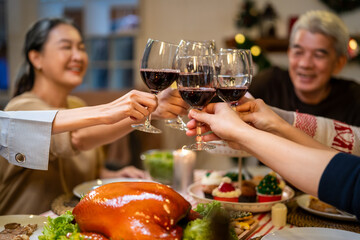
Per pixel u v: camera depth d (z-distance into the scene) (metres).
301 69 2.12
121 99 1.17
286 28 4.26
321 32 2.04
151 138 3.48
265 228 1.19
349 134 1.36
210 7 4.56
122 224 0.82
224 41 4.53
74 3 4.96
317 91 2.23
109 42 4.89
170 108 1.36
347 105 2.27
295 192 1.61
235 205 1.30
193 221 0.87
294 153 0.82
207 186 1.52
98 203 0.86
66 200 1.45
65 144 1.55
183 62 1.04
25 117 1.24
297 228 1.05
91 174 2.02
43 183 1.75
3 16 5.20
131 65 4.84
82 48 1.98
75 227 0.93
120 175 2.05
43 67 1.88
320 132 1.36
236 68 1.08
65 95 2.01
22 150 1.24
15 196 1.72
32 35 1.87
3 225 1.12
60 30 1.86
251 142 0.88
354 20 3.94
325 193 0.77
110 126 1.50
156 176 1.78
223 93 1.11
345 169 0.76
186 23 4.65
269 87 2.43
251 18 4.29
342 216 1.23
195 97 1.04
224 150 1.46
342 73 3.93
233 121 0.95
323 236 1.00
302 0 4.16
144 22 4.75
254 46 3.73
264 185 1.40
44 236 0.92
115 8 4.83
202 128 1.19
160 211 0.83
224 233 0.79
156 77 1.09
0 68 5.21
